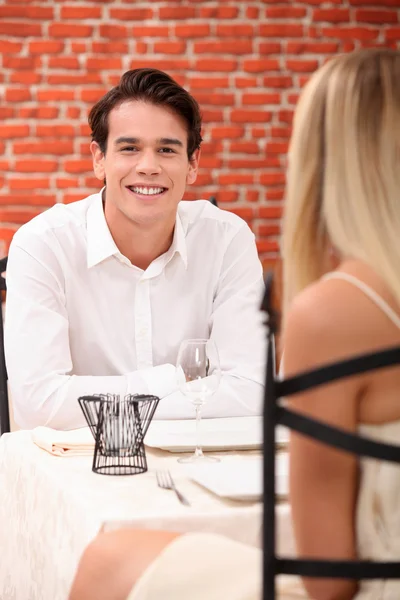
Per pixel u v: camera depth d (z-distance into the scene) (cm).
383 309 101
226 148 570
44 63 551
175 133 239
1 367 242
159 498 138
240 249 263
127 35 556
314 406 101
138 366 252
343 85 105
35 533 160
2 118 550
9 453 183
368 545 105
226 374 218
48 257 243
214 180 571
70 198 557
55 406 217
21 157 552
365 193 102
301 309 103
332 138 104
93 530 127
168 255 252
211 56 565
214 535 121
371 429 104
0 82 549
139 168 237
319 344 101
